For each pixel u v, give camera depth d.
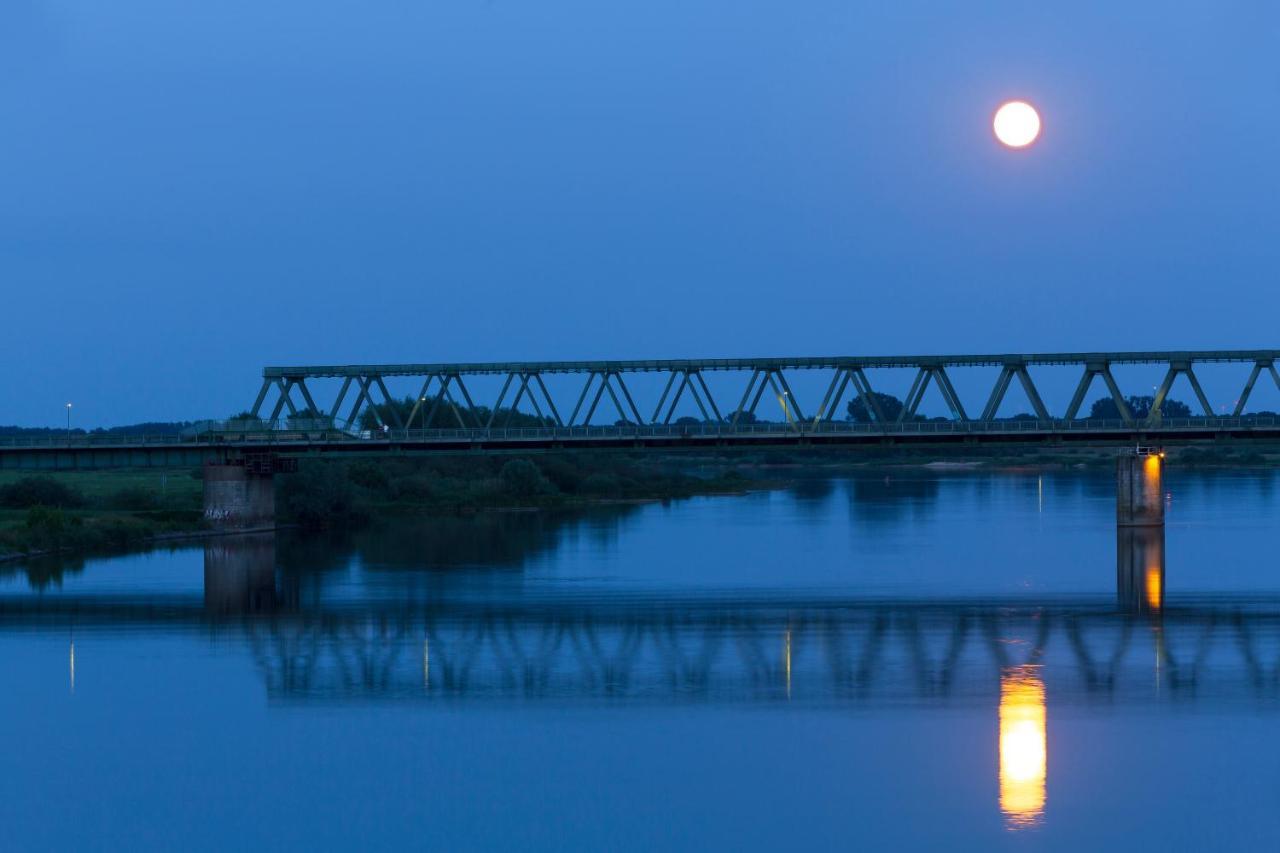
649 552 116.75
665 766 49.97
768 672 63.22
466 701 58.62
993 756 50.44
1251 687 59.62
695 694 59.38
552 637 72.25
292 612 81.38
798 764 49.88
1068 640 70.25
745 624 75.81
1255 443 121.81
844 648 68.44
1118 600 84.31
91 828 45.25
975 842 43.03
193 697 59.75
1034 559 108.50
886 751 51.28
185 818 45.91
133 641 72.00
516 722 55.38
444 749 52.19
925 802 46.25
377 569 103.94
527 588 92.25
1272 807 45.41
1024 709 56.34
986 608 81.19
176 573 101.38
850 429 121.19
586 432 123.31
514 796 47.34
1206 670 62.88
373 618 78.88
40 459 126.06
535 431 124.44
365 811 46.38
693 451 125.50
